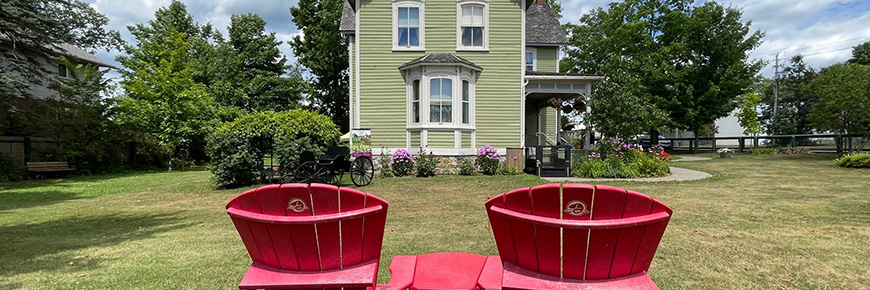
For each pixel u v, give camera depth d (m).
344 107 33.25
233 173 10.59
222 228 5.60
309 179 10.02
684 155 24.20
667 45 25.75
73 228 5.77
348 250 2.03
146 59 25.88
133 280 3.44
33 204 8.44
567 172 12.04
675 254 4.02
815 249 4.19
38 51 15.18
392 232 5.03
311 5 32.47
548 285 1.82
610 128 12.65
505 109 13.34
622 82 13.10
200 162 23.27
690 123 24.42
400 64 13.24
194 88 20.59
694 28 24.23
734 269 3.58
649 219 1.75
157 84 19.23
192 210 7.21
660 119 13.53
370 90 13.27
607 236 1.78
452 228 5.25
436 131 12.56
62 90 17.64
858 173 12.34
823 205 6.82
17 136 16.16
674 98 23.58
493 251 4.15
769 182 10.27
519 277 1.89
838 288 3.14
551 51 17.36
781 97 44.53
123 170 18.67
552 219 1.80
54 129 16.44
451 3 13.28
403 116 13.14
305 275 1.98
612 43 27.38
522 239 1.91
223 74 28.41
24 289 3.26
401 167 12.17
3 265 3.92
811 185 9.60
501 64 13.34
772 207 6.65
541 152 12.14
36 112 15.84
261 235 2.01
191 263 3.90
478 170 12.89
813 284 3.23
